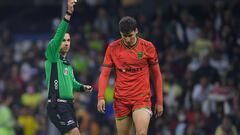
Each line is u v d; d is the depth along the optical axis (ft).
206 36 170.60
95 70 165.27
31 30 204.54
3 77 173.47
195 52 166.50
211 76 154.61
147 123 83.82
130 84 84.84
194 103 148.46
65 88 84.84
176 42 169.89
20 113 160.76
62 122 84.33
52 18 208.95
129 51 84.69
